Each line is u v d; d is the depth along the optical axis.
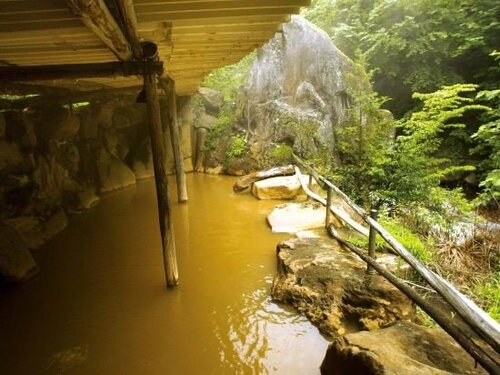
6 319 4.14
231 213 7.91
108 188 9.91
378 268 3.80
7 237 5.11
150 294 4.61
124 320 4.08
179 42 4.35
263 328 3.87
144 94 4.29
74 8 2.19
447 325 2.57
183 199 8.84
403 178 6.62
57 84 6.93
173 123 8.56
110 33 2.82
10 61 4.43
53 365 3.42
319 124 10.27
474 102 9.73
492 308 3.68
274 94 11.29
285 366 3.32
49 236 6.57
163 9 2.95
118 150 11.41
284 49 11.24
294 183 8.84
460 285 4.42
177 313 4.20
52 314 4.22
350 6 13.46
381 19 11.77
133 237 6.62
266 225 7.07
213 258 5.62
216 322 4.01
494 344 2.04
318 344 3.59
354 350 2.64
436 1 10.29
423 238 5.79
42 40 3.39
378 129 7.60
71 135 8.82
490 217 7.37
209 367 3.35
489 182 7.33
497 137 7.85
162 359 3.47
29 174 7.09
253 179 9.79
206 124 13.07
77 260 5.67
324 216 6.90
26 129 7.27
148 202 8.99
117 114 11.25
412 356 2.59
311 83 10.80
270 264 5.39
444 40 10.35
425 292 4.05
